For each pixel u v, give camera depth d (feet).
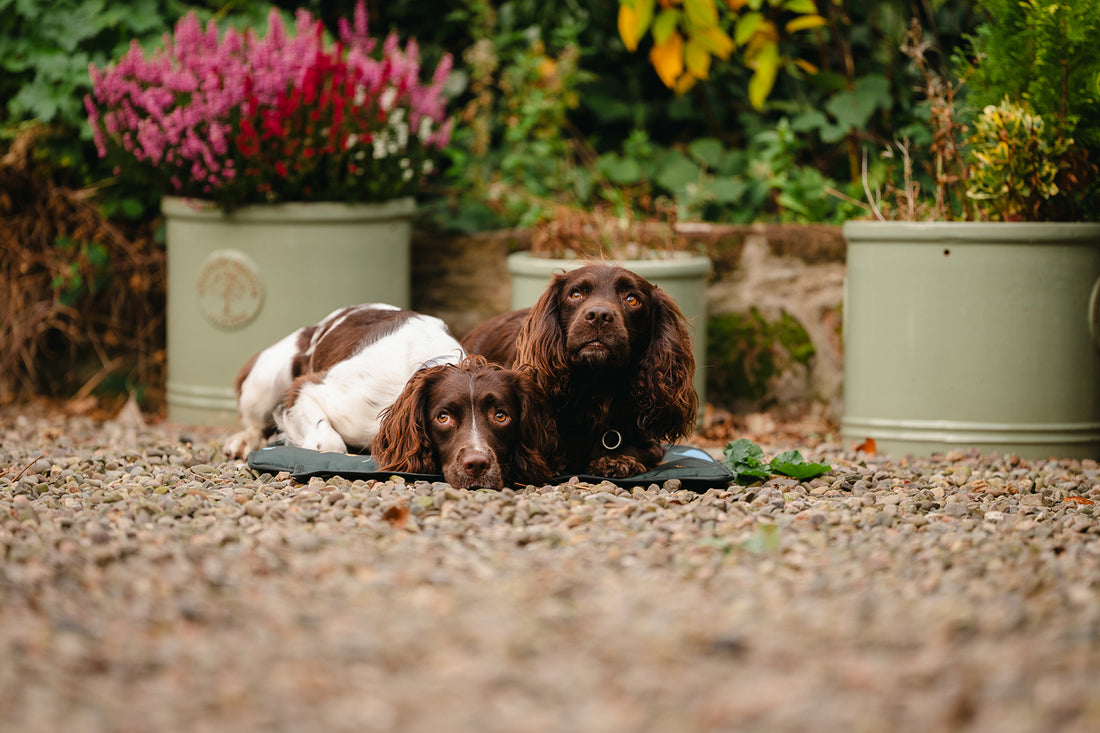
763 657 8.60
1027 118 18.98
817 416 22.67
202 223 20.89
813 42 26.68
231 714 7.71
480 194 25.30
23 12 22.99
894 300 19.30
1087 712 7.64
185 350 21.49
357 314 17.35
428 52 27.78
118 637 8.98
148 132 20.38
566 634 9.00
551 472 14.84
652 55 24.18
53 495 14.11
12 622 9.21
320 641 8.89
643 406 15.11
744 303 22.76
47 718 7.60
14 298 24.29
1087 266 18.90
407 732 7.47
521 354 14.98
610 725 7.56
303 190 20.71
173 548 11.21
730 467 15.49
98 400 24.66
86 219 23.98
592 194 26.04
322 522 12.43
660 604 9.65
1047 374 18.92
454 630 9.06
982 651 8.70
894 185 23.76
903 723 7.57
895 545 11.76
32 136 23.24
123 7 23.72
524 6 27.17
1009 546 11.71
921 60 21.85
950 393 19.08
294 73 20.77
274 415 17.06
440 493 13.01
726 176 25.49
